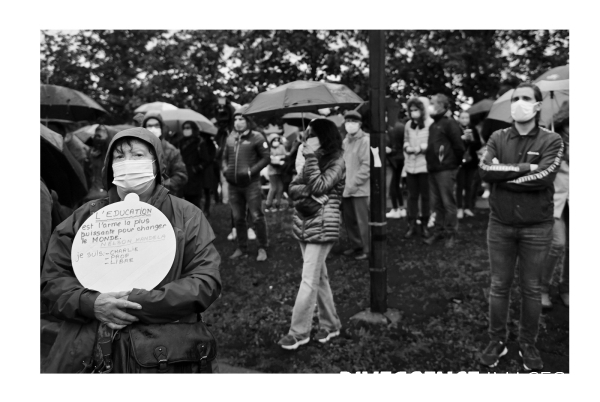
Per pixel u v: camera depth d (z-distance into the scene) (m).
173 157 5.23
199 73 9.83
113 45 10.45
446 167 6.22
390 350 3.77
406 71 9.62
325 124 3.79
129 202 2.02
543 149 3.25
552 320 4.10
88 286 1.97
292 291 5.18
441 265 5.51
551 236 3.35
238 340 4.16
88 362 1.95
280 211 9.80
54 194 3.24
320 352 3.80
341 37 9.30
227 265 6.13
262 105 4.39
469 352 3.74
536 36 9.67
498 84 9.77
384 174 4.31
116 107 10.66
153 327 1.94
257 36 9.41
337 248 6.58
